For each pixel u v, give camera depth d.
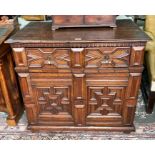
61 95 1.43
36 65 1.31
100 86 1.38
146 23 1.69
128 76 1.33
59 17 1.39
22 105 1.82
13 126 1.68
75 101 1.44
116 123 1.53
